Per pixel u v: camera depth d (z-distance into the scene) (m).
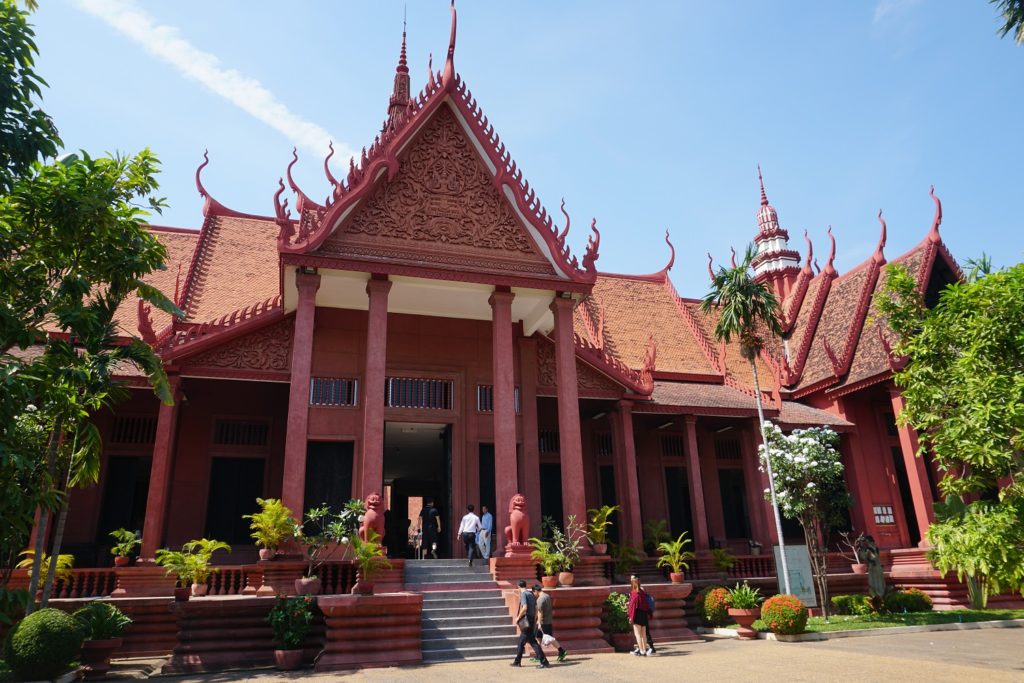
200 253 22.61
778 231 35.06
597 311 28.02
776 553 18.61
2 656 11.34
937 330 11.26
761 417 19.80
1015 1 10.14
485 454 18.94
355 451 17.78
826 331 27.77
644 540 21.56
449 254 17.25
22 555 14.47
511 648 12.83
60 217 10.86
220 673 11.66
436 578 14.95
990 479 11.12
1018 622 17.92
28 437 11.88
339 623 12.09
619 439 20.78
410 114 17.72
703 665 11.42
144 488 18.52
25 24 10.09
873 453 24.66
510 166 18.20
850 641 15.09
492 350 19.20
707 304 20.75
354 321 18.86
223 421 19.27
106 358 11.77
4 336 10.11
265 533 13.86
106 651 11.28
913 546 23.95
